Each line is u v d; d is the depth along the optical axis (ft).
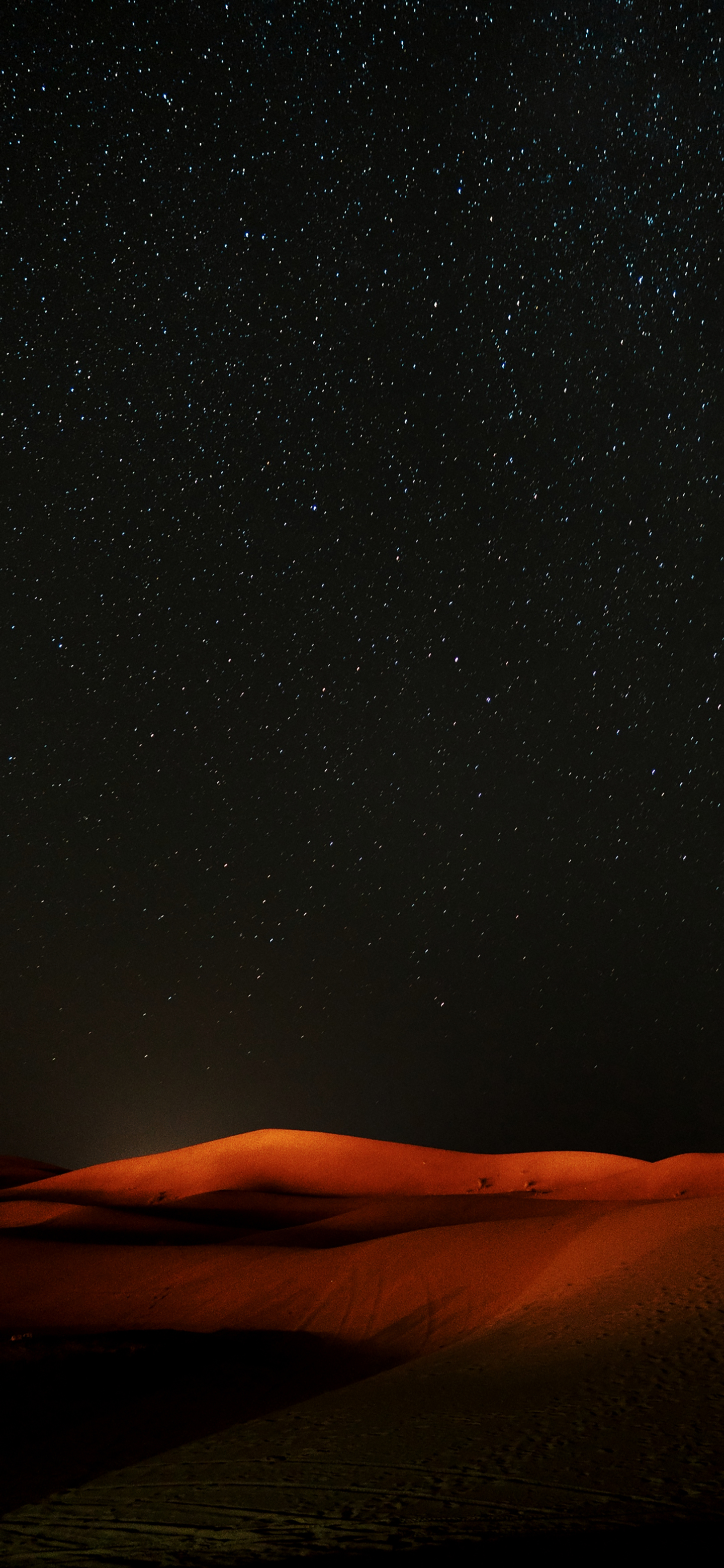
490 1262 44.34
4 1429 25.04
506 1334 32.71
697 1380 22.63
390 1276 45.78
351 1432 20.61
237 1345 36.40
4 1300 49.11
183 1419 25.67
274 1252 54.54
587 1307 33.73
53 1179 163.02
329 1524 14.20
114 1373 31.42
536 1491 15.21
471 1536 13.16
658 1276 35.50
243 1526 14.44
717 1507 14.07
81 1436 24.07
